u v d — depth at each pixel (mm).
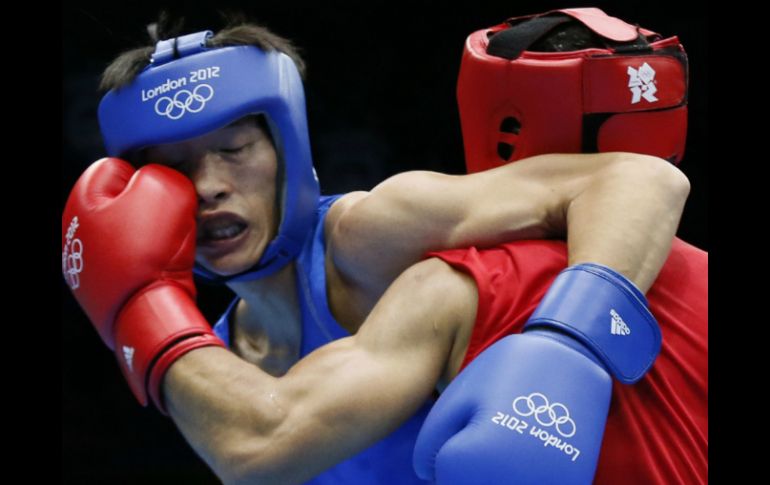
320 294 4645
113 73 4617
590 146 4328
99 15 9055
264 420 3820
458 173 9039
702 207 8656
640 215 3922
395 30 9039
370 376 3834
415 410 3928
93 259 4246
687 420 3912
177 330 4094
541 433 3432
